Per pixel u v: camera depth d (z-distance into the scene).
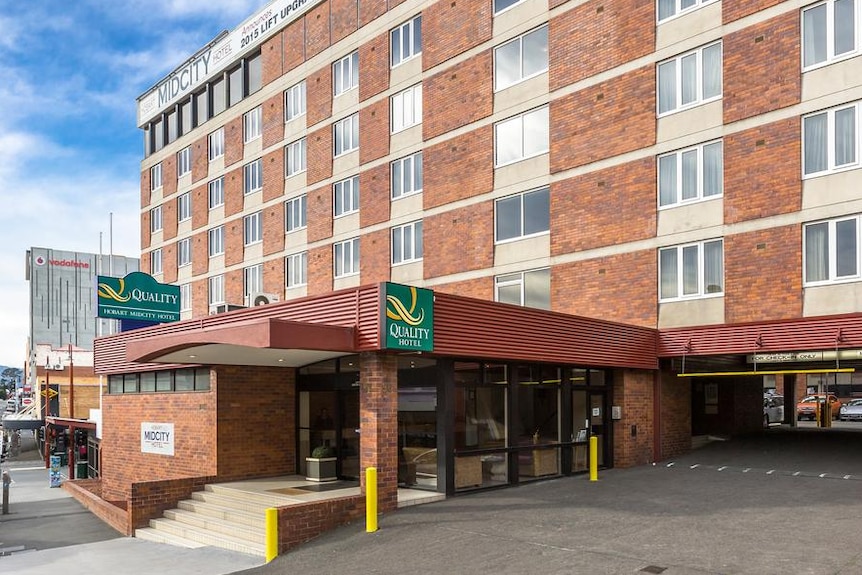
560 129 20.78
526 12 21.94
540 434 15.44
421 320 12.33
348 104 29.02
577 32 20.55
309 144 30.97
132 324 25.06
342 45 29.36
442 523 11.28
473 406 13.97
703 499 12.34
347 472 15.68
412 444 14.02
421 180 25.41
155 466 19.09
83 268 117.56
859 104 15.31
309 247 30.67
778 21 16.55
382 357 12.44
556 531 10.34
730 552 8.74
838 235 15.54
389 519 11.80
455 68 24.09
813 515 10.64
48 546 14.52
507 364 14.78
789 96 16.28
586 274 19.88
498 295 22.33
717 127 17.47
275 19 33.28
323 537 11.30
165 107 42.56
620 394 17.52
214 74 37.84
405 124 26.14
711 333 17.14
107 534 15.73
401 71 26.39
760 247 16.58
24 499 24.27
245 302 35.09
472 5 23.62
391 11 26.92
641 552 8.97
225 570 10.88
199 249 38.88
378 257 26.88
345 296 12.73
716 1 17.69
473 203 23.16
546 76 21.31
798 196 16.05
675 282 18.09
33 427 49.62
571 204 20.38
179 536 13.88
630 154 19.09
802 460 16.69
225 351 13.81
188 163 40.66
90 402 57.06
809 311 15.78
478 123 23.19
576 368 16.64
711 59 17.78
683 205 18.02
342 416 15.86
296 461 17.27
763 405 26.73
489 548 9.71
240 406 16.53
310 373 16.89
